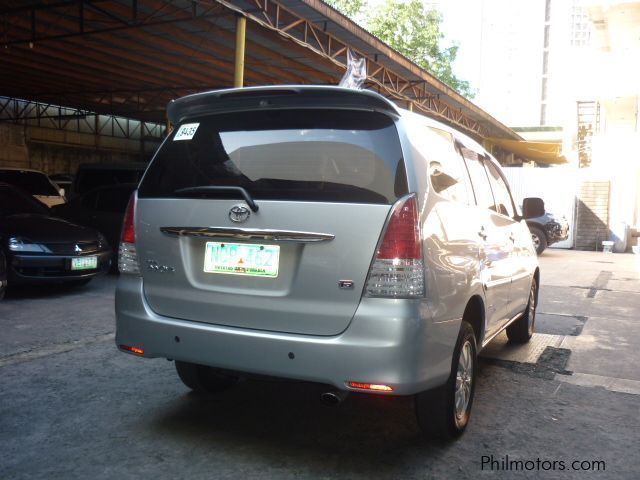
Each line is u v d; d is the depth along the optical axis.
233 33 14.26
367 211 2.79
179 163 3.29
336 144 2.96
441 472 3.01
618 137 20.33
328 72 17.95
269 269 2.94
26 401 3.85
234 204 3.01
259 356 2.91
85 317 6.41
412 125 3.05
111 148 29.03
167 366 4.70
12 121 24.83
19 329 5.78
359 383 2.74
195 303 3.10
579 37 96.19
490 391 4.40
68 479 2.83
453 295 3.11
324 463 3.07
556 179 20.50
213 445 3.25
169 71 18.55
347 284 2.78
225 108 3.28
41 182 13.47
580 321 7.26
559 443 3.43
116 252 9.75
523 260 5.22
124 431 3.41
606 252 19.28
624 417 3.90
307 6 12.39
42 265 7.30
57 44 15.52
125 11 13.10
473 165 4.13
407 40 33.88
